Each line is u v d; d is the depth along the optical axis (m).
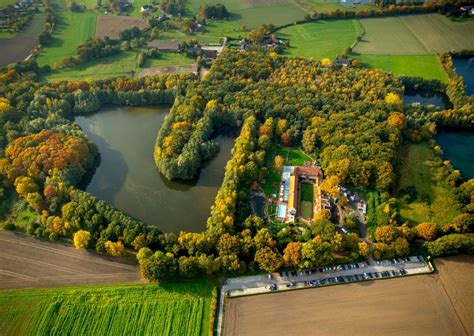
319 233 199.12
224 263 186.00
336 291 181.38
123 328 169.00
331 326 168.50
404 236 199.50
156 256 186.62
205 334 166.38
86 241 197.75
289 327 168.25
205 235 198.25
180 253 198.00
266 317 171.75
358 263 193.38
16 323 172.75
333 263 192.75
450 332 166.25
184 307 176.00
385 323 169.12
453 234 197.25
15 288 186.50
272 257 185.00
